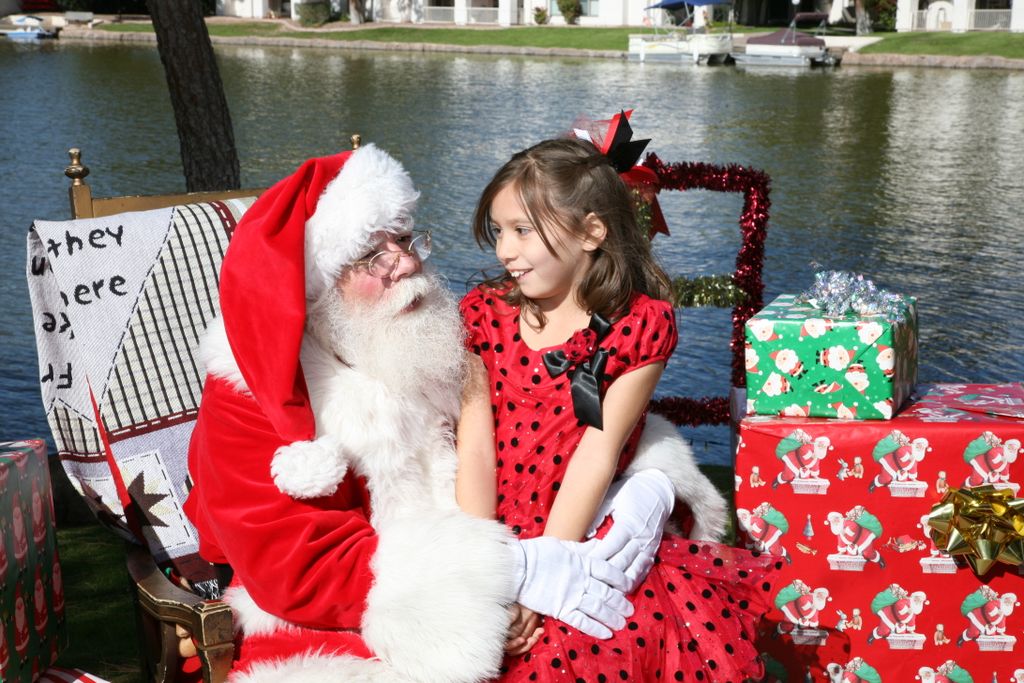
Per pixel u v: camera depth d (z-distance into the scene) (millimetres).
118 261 2438
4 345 7250
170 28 5148
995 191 13367
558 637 1839
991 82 27328
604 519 1985
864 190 13312
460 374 2039
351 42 37531
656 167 4535
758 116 20125
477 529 1812
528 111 20391
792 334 2316
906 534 2311
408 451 1927
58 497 4039
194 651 1922
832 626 2365
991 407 2398
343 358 1924
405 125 18359
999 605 2326
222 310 1815
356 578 1789
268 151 15523
